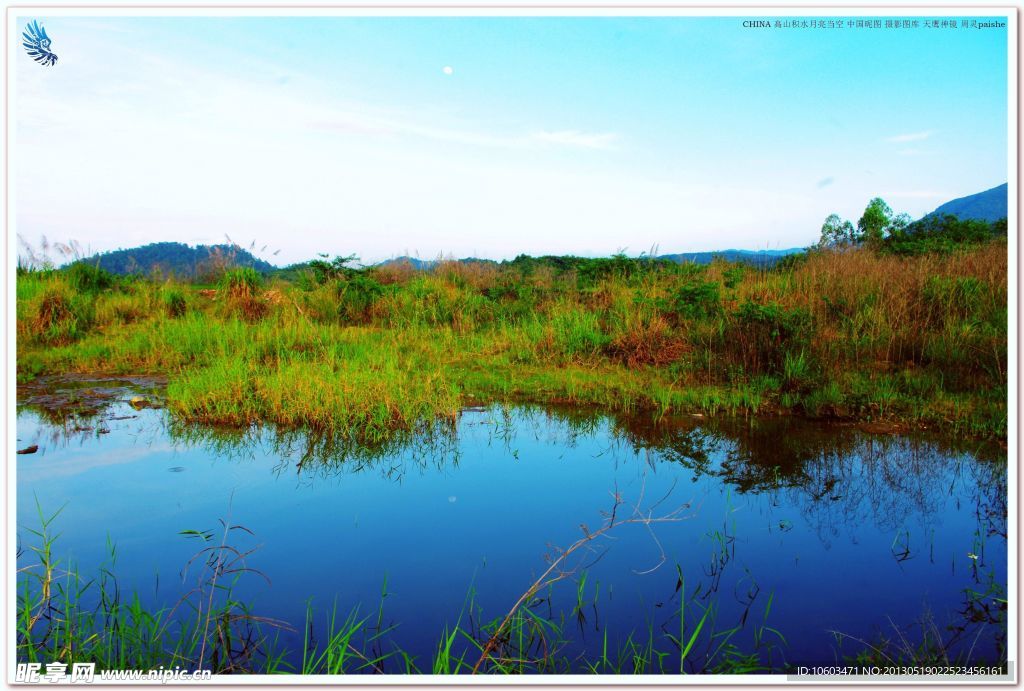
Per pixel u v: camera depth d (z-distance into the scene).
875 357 7.42
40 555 3.13
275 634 2.79
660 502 4.15
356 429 5.52
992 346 6.79
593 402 6.50
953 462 4.80
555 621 2.92
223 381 6.34
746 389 6.55
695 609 3.00
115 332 9.70
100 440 5.26
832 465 4.78
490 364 8.06
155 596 3.05
